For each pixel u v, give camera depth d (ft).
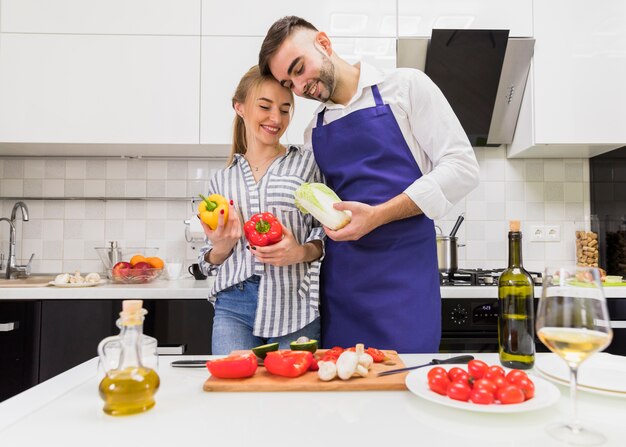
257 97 4.13
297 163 4.39
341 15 6.97
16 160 8.04
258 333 4.02
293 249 3.84
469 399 1.99
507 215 8.14
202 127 6.94
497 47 6.97
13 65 6.87
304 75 3.95
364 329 4.11
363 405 2.08
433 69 7.19
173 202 8.13
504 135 7.72
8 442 1.69
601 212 7.86
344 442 1.69
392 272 4.05
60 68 6.88
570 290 1.86
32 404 2.10
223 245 4.08
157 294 6.04
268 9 6.98
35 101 6.88
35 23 6.88
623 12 7.06
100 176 8.10
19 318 6.01
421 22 6.98
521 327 2.68
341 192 4.33
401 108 4.09
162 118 6.93
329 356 2.60
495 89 7.31
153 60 6.93
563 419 1.94
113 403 1.95
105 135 6.90
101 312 6.05
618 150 7.36
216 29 6.96
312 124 4.67
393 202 3.73
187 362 2.76
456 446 1.66
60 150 7.57
